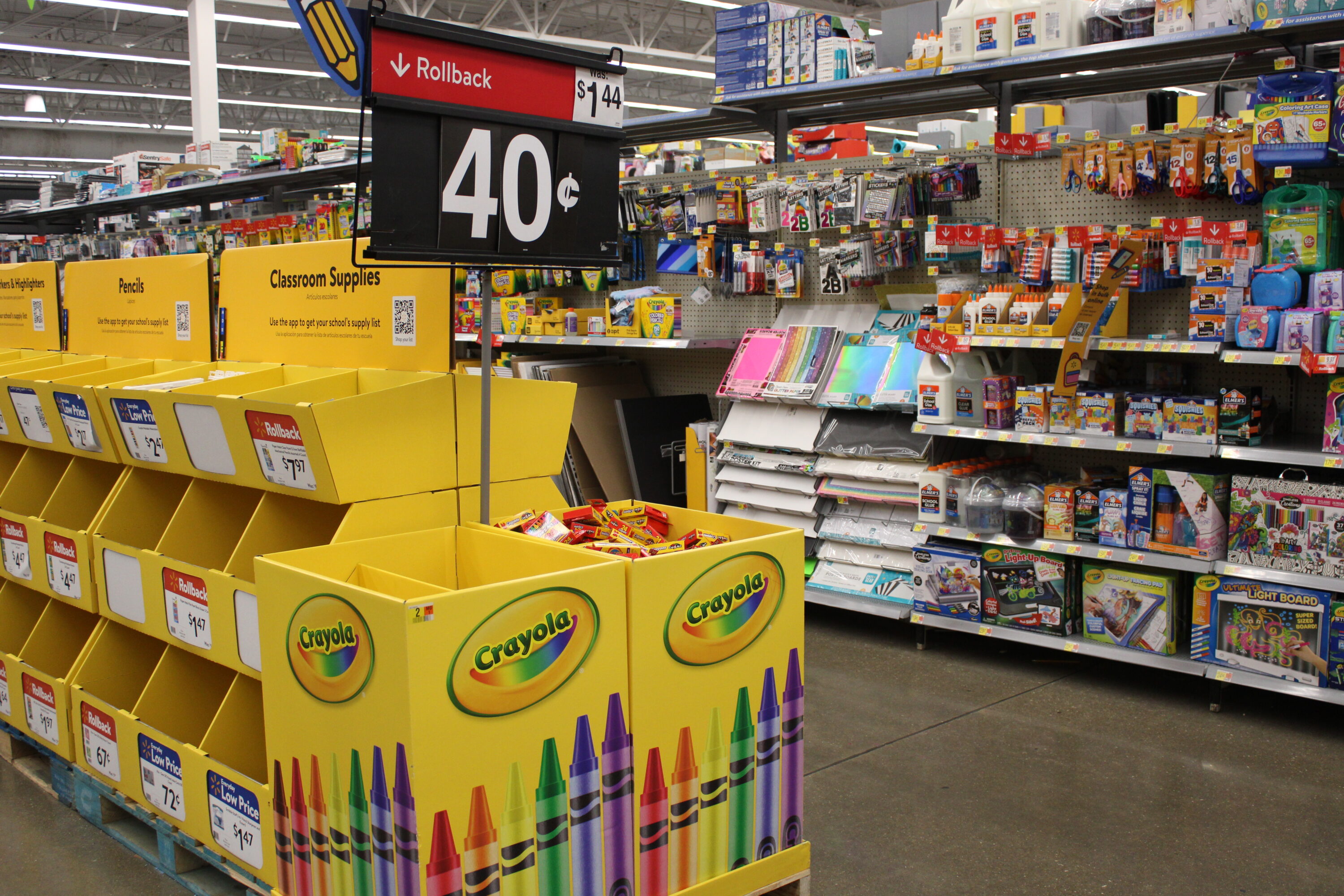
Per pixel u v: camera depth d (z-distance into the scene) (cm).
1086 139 388
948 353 401
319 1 184
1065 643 390
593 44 1426
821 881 256
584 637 184
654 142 641
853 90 461
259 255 300
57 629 324
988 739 341
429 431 233
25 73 1886
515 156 213
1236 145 345
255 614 224
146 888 259
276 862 215
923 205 456
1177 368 397
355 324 268
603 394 575
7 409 335
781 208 482
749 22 490
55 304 410
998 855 268
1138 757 325
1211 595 357
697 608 199
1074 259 383
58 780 306
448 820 172
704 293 538
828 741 341
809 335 481
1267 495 340
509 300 580
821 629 467
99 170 1116
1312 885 252
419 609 165
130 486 289
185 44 1747
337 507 254
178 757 247
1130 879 256
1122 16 380
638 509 255
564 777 185
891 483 448
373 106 189
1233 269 341
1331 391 324
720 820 208
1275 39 354
